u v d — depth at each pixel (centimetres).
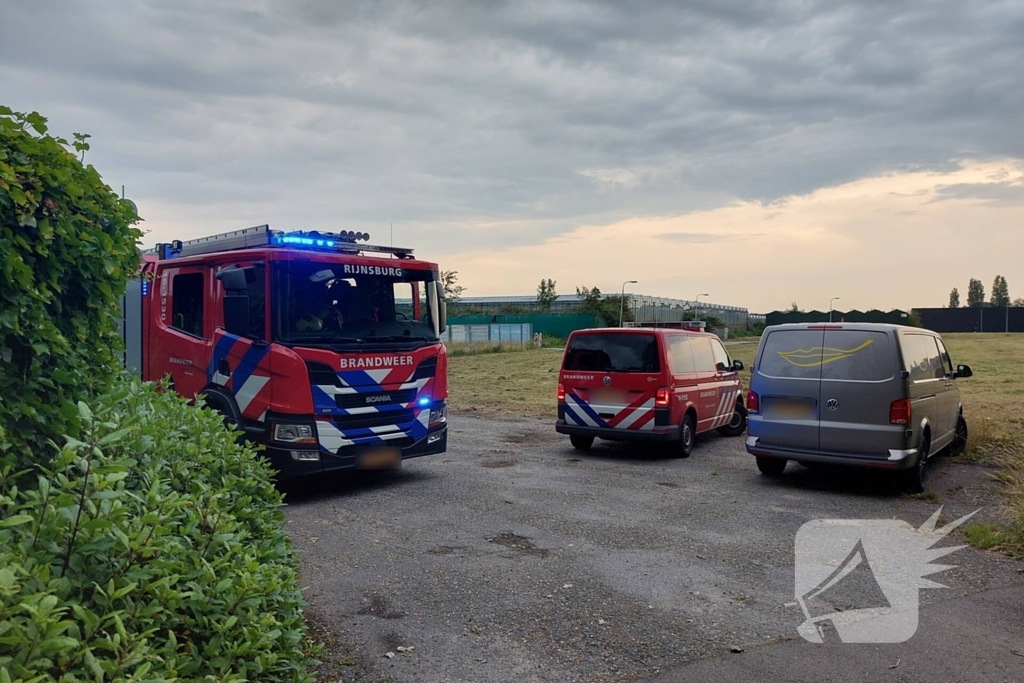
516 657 451
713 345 1349
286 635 332
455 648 462
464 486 923
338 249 933
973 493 912
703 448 1266
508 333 5284
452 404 1895
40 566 232
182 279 966
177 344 967
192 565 314
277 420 833
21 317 327
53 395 353
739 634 489
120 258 407
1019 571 620
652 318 6756
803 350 934
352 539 688
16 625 204
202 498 366
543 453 1195
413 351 927
